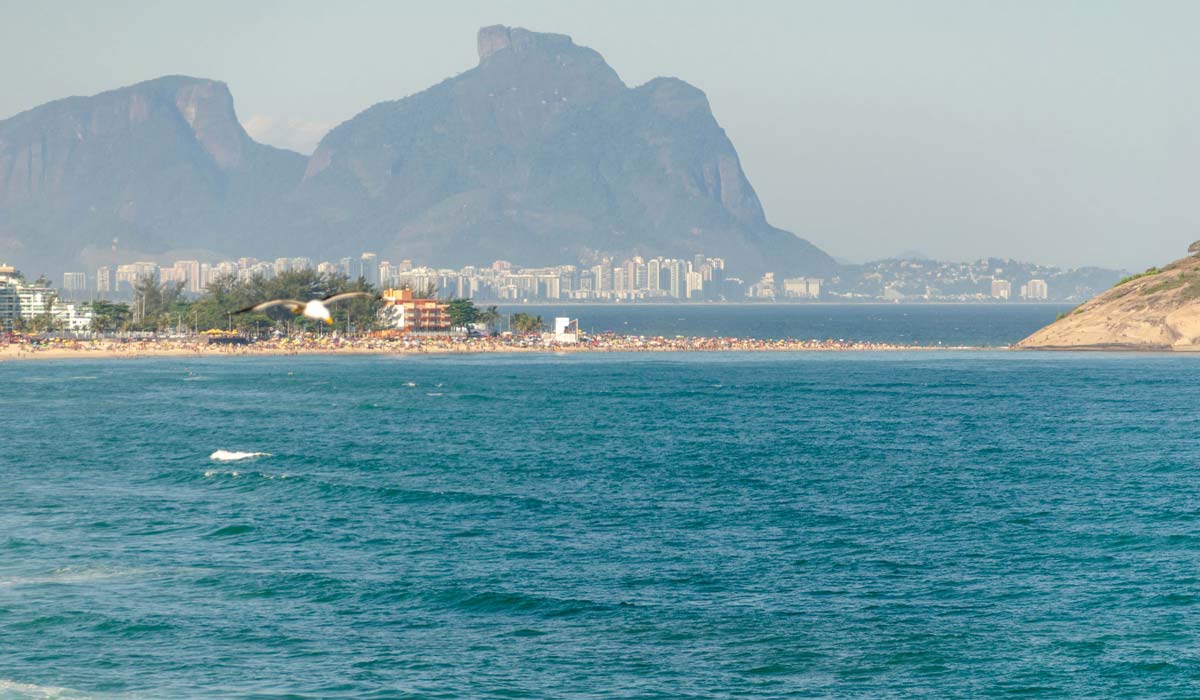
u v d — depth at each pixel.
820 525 107.50
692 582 87.12
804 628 76.44
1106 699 64.25
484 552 96.12
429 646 73.12
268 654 71.50
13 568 89.44
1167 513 110.38
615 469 141.12
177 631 75.31
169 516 109.25
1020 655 71.00
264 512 111.38
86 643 72.94
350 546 97.88
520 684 66.81
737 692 65.75
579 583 86.81
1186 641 72.56
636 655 71.62
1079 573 88.81
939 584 86.44
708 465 144.50
